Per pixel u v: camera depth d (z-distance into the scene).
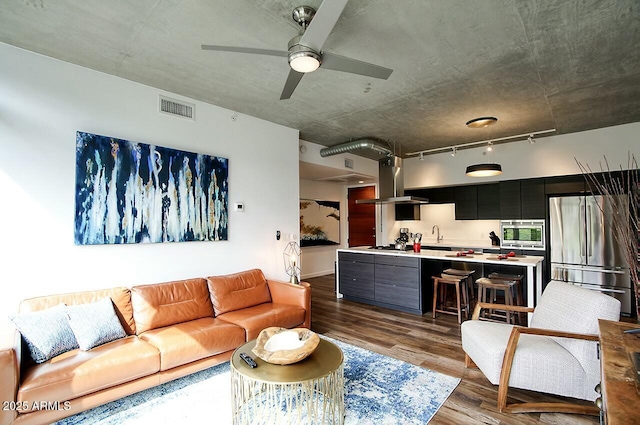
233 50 2.05
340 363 2.02
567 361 2.15
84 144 2.79
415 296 4.54
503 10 2.09
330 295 5.72
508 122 4.50
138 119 3.15
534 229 5.33
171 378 2.45
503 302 4.95
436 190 7.00
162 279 3.27
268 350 2.13
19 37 2.39
